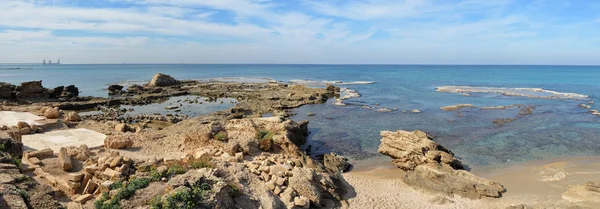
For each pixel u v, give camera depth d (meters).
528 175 24.53
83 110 50.38
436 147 26.06
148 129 33.62
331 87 75.88
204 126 28.89
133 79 122.12
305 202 17.67
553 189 21.66
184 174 16.02
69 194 16.38
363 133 37.16
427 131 37.91
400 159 26.58
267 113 48.69
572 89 85.25
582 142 33.44
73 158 20.27
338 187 20.81
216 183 15.66
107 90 79.00
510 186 22.50
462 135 36.09
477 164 27.22
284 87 82.06
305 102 57.88
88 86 91.12
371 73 186.75
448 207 19.23
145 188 15.12
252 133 28.66
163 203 13.57
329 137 35.56
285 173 19.95
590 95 71.00
